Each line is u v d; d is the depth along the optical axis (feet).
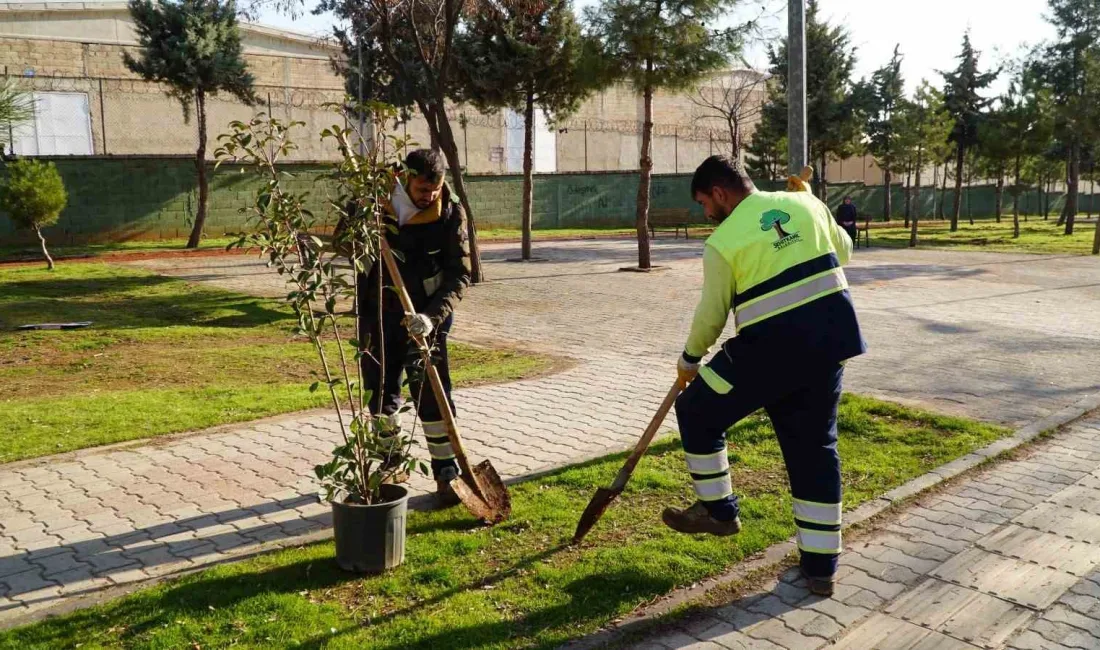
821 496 11.76
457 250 14.74
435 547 13.15
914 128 88.79
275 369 28.43
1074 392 23.71
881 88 133.28
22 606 11.37
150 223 89.40
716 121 142.10
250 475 16.92
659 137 132.46
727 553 12.98
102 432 19.76
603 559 12.71
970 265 64.95
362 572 12.18
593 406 22.85
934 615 11.43
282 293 47.73
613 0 53.62
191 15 74.38
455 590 11.78
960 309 41.39
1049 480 16.52
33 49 91.66
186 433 20.01
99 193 86.58
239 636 10.41
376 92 66.90
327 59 109.50
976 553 13.26
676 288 51.44
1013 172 138.51
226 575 12.10
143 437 19.57
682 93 57.67
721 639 10.78
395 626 10.73
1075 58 107.55
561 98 64.39
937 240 94.07
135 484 16.38
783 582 12.28
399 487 12.73
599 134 126.31
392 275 13.20
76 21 100.94
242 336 34.78
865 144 136.36
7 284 50.78
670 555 12.82
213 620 10.78
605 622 11.02
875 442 18.79
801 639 10.81
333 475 12.69
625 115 128.88
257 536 13.83
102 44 94.94
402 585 11.89
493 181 111.45
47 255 59.57
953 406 22.16
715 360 11.94
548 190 115.96
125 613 10.98
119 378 27.20
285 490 16.03
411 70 59.52
